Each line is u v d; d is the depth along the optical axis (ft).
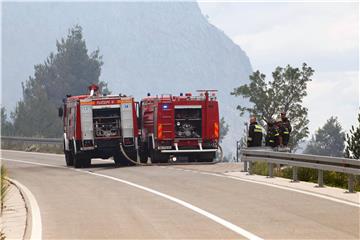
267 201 57.06
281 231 42.68
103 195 64.85
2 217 52.70
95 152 108.68
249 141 95.14
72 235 42.63
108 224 46.73
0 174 80.59
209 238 40.70
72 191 69.97
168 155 111.86
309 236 40.93
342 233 41.78
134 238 41.19
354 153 86.28
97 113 108.47
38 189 73.36
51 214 52.44
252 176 81.15
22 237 42.42
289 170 81.41
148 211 52.60
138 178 83.51
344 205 54.08
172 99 111.14
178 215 50.11
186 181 76.84
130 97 109.09
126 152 108.78
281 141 88.53
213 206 54.70
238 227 44.45
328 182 73.36
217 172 88.63
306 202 55.98
